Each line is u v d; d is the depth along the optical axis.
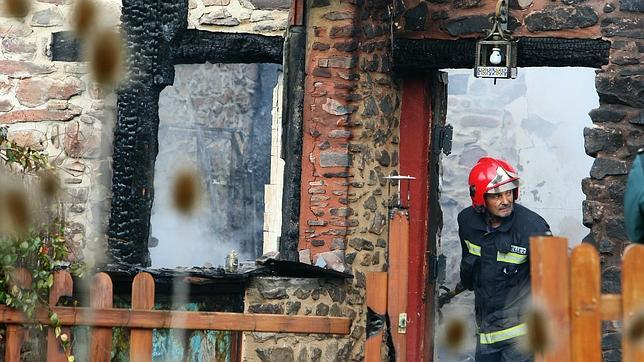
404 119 26.03
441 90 26.94
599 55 24.92
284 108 25.36
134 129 26.42
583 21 25.00
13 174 17.50
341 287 22.75
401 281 14.51
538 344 11.22
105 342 14.95
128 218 26.33
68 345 14.96
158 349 19.12
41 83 27.89
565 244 11.18
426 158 26.12
